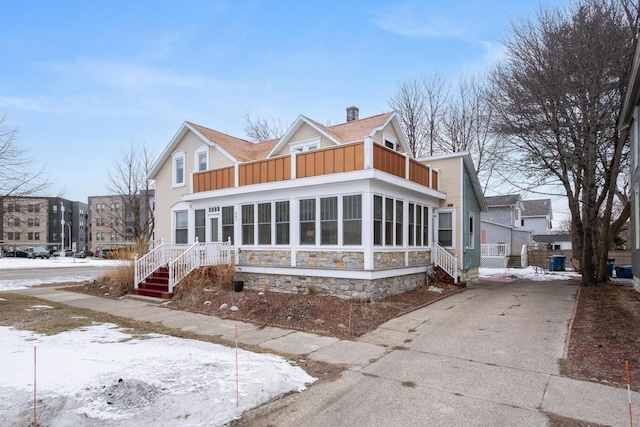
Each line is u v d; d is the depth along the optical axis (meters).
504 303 11.91
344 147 12.02
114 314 10.66
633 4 14.35
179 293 12.56
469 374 5.99
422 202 15.34
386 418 4.52
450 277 15.52
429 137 30.94
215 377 5.43
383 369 6.23
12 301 12.67
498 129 17.61
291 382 5.50
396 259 13.08
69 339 7.63
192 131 20.27
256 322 9.50
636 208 13.24
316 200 12.62
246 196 14.55
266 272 13.55
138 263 13.95
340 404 4.91
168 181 21.61
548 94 14.77
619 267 20.03
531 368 6.22
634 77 10.86
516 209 38.00
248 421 4.39
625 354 6.68
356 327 8.84
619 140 15.01
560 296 13.13
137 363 5.90
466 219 16.91
